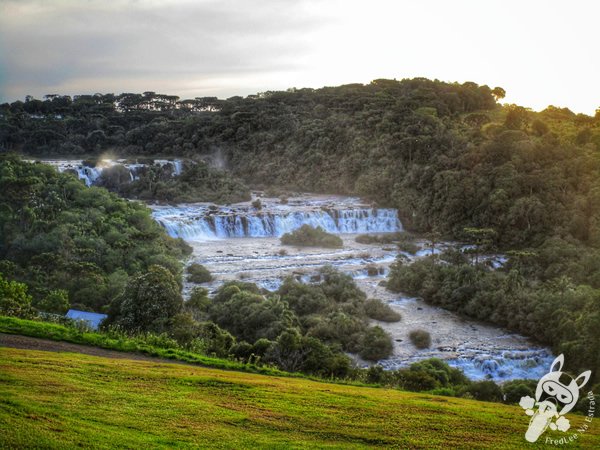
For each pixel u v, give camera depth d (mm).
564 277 110750
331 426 31906
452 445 30312
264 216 162125
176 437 28359
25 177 131000
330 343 86312
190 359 51062
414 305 111125
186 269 120250
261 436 29672
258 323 87188
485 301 105062
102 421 29094
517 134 175875
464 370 84938
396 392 44469
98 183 184250
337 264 131000
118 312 75500
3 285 67125
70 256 107500
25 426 26531
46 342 48594
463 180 163625
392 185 182000
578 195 147875
